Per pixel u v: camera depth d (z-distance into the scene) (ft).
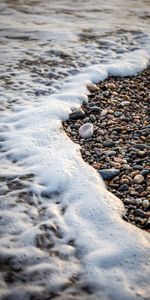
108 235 3.74
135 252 3.62
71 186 4.15
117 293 3.41
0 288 3.43
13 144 4.63
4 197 4.04
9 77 6.02
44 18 9.29
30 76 6.07
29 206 3.98
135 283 3.46
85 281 3.47
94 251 3.63
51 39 7.55
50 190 4.12
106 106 5.37
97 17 9.69
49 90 5.68
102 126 4.98
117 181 4.20
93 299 3.38
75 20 9.23
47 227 3.81
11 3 11.04
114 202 3.99
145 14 10.38
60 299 3.39
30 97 5.51
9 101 5.40
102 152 4.56
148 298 3.38
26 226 3.81
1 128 4.88
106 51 7.02
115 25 8.82
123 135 4.81
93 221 3.84
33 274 3.51
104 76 6.08
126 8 11.24
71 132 4.90
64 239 3.73
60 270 3.53
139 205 3.97
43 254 3.63
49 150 4.56
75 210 3.93
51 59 6.64
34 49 7.04
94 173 4.28
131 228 3.78
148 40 7.63
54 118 5.05
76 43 7.38
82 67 6.35
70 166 4.35
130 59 6.66
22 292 3.42
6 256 3.60
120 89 5.80
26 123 4.96
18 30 8.02
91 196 4.04
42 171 4.30
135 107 5.36
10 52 6.88
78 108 5.29
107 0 12.55
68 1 11.94
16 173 4.27
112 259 3.58
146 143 4.66
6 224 3.82
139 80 6.09
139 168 4.31
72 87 5.73
